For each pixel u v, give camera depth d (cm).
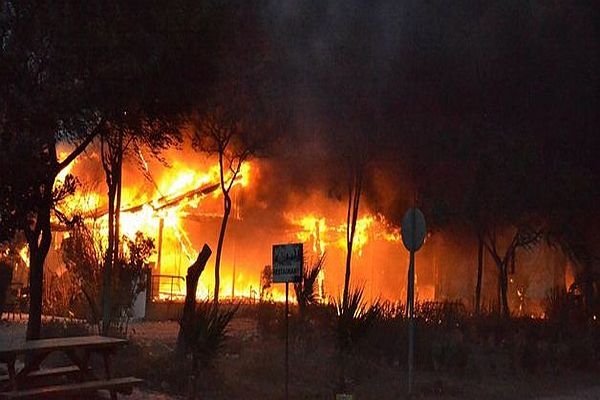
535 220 2617
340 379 1265
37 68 985
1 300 2011
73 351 1020
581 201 2606
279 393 1250
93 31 1002
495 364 1733
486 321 2036
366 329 1362
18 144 927
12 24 977
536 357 1761
